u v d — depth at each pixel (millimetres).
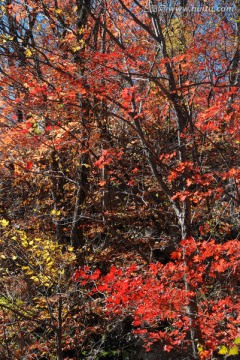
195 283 7578
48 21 10977
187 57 8992
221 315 7238
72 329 9555
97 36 10938
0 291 8445
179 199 8578
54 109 9648
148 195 11430
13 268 9141
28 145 10070
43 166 11828
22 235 8008
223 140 9789
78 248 10469
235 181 8469
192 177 8289
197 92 10250
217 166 10602
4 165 11234
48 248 7977
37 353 8906
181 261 7926
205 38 10625
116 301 6922
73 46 9914
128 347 10211
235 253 7570
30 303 8578
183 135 8453
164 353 9977
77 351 9297
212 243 7473
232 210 10195
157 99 9609
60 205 12750
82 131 10242
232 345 6699
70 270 8984
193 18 11273
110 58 8398
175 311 7238
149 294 7047
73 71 9086
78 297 8789
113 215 11359
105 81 9594
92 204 11375
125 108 8883
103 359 9836
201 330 7367
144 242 11578
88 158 11023
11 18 10758
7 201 12867
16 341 8633
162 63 8102
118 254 11086
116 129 11398
